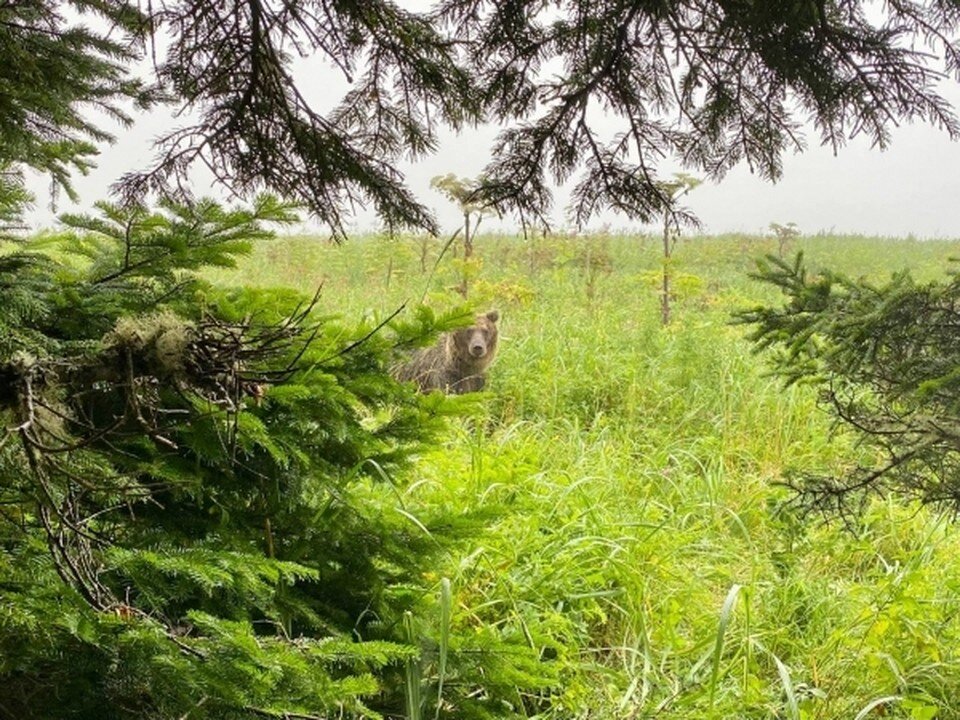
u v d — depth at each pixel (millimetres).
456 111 2770
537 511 4891
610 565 4414
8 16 2223
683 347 9398
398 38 2525
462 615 3625
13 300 2160
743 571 5125
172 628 2031
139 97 2549
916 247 27438
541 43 2797
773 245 25000
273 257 16484
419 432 3240
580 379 8703
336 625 2896
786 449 7203
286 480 2855
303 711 2000
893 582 4586
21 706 1959
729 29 2637
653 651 4008
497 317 9117
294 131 2516
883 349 3561
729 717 3523
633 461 6652
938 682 3932
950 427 3318
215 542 2480
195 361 1580
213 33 2414
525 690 3518
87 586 1893
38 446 1518
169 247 2686
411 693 2756
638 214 3053
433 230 2738
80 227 2629
